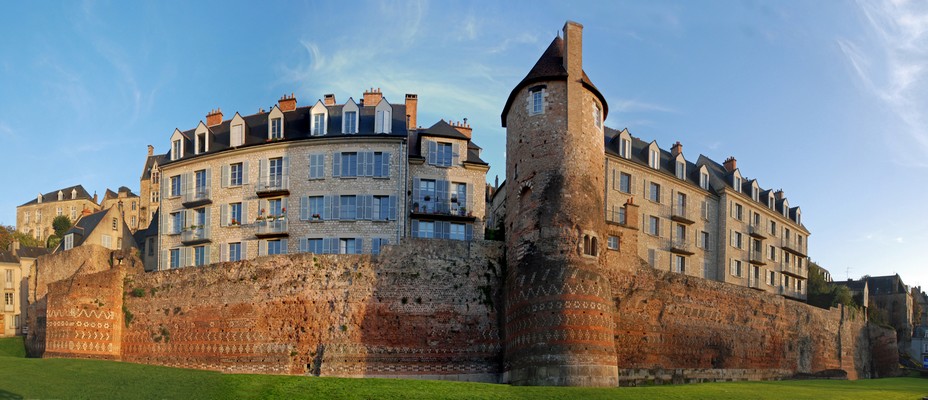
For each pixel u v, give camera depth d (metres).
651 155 63.22
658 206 62.91
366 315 42.84
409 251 43.84
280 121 53.00
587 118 42.25
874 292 107.00
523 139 42.78
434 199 51.50
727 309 51.84
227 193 53.09
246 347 43.47
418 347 42.62
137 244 69.00
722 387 38.47
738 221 70.62
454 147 52.56
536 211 41.00
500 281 44.00
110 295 46.53
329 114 53.00
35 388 29.17
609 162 59.12
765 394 36.03
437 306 43.25
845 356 65.56
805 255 81.75
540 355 38.66
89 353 45.75
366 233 50.06
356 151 51.12
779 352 55.75
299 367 42.31
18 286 73.31
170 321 45.59
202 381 32.28
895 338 73.31
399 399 30.22
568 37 42.81
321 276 43.53
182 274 46.09
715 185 69.69
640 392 34.41
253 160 52.72
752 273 71.94
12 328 72.06
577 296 39.19
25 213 117.44
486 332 43.22
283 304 43.41
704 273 66.31
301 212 50.84
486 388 33.50
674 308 48.22
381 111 52.06
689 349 48.50
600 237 41.28
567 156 41.22
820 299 81.56
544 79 42.47
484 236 51.94
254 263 44.53
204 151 54.72
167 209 55.50
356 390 31.58
